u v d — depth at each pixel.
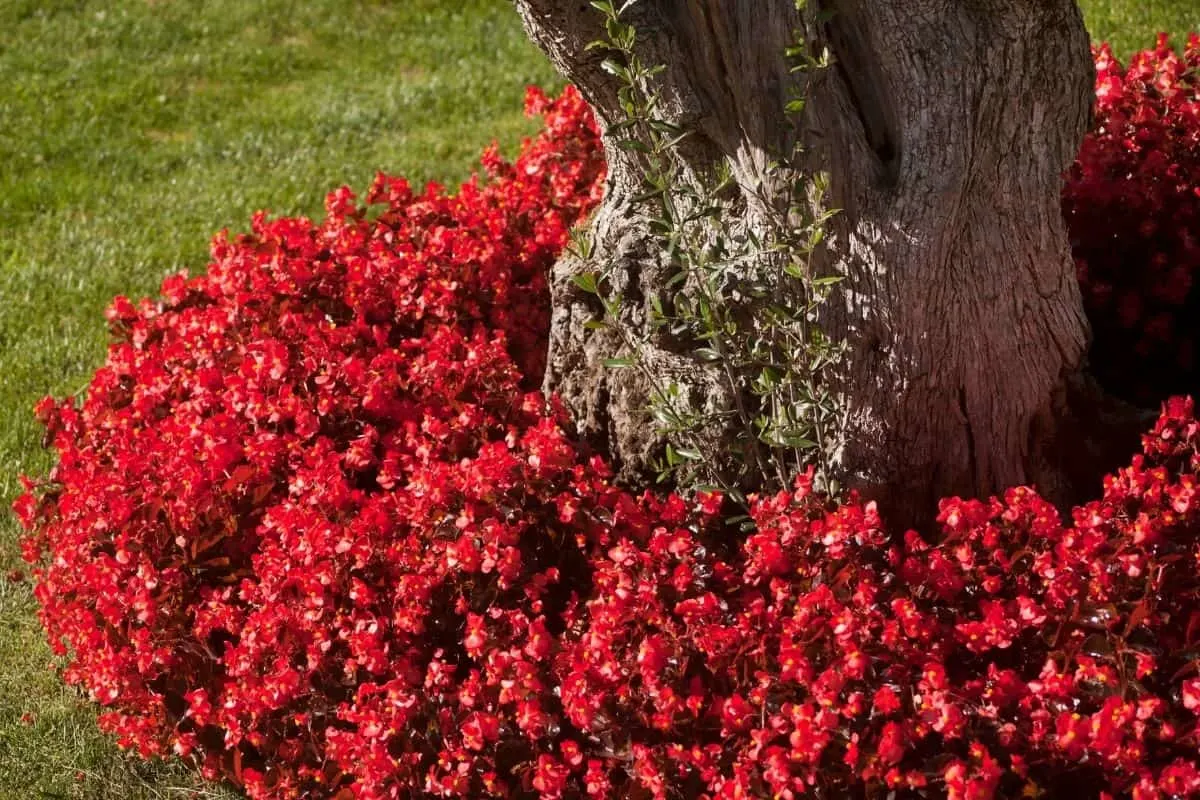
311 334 5.01
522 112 9.33
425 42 10.90
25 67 10.98
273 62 10.84
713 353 3.75
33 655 5.07
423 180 8.48
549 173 6.18
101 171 9.22
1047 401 4.13
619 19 3.85
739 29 3.78
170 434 4.64
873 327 3.91
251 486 4.43
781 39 3.74
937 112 3.66
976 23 3.62
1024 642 3.47
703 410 4.20
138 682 4.07
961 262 3.80
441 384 4.73
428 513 3.97
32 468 6.12
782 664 3.37
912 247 3.75
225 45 11.23
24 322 7.33
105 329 7.21
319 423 4.61
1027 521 3.67
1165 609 3.44
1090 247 5.07
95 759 4.55
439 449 4.46
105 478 4.50
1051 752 3.11
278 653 3.84
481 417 4.56
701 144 4.11
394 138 9.21
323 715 3.80
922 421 4.02
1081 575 3.48
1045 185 3.83
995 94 3.65
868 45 3.81
